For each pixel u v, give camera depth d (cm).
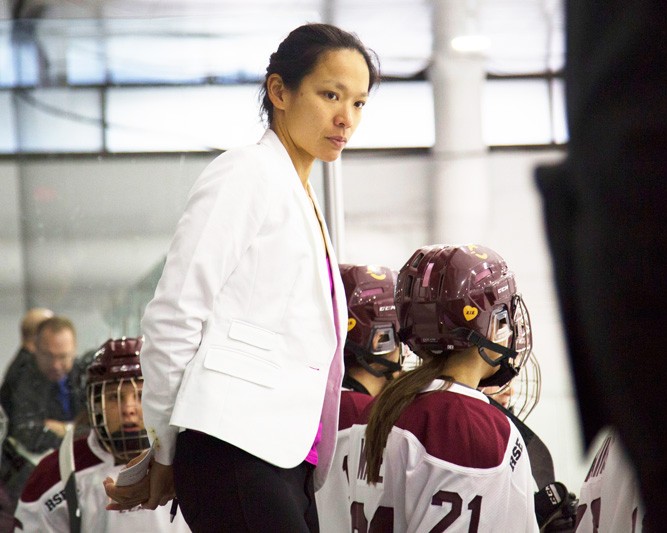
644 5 160
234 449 554
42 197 1237
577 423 179
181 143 1222
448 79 2803
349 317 819
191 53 1212
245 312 569
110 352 928
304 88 608
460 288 643
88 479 952
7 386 1209
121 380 919
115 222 1239
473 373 660
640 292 162
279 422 562
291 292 579
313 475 617
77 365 1222
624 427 168
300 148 628
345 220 2841
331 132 609
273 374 564
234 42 1208
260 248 575
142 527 926
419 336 662
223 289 571
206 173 586
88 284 1239
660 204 160
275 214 580
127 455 927
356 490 668
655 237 160
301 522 556
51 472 976
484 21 2659
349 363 835
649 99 160
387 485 631
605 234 166
